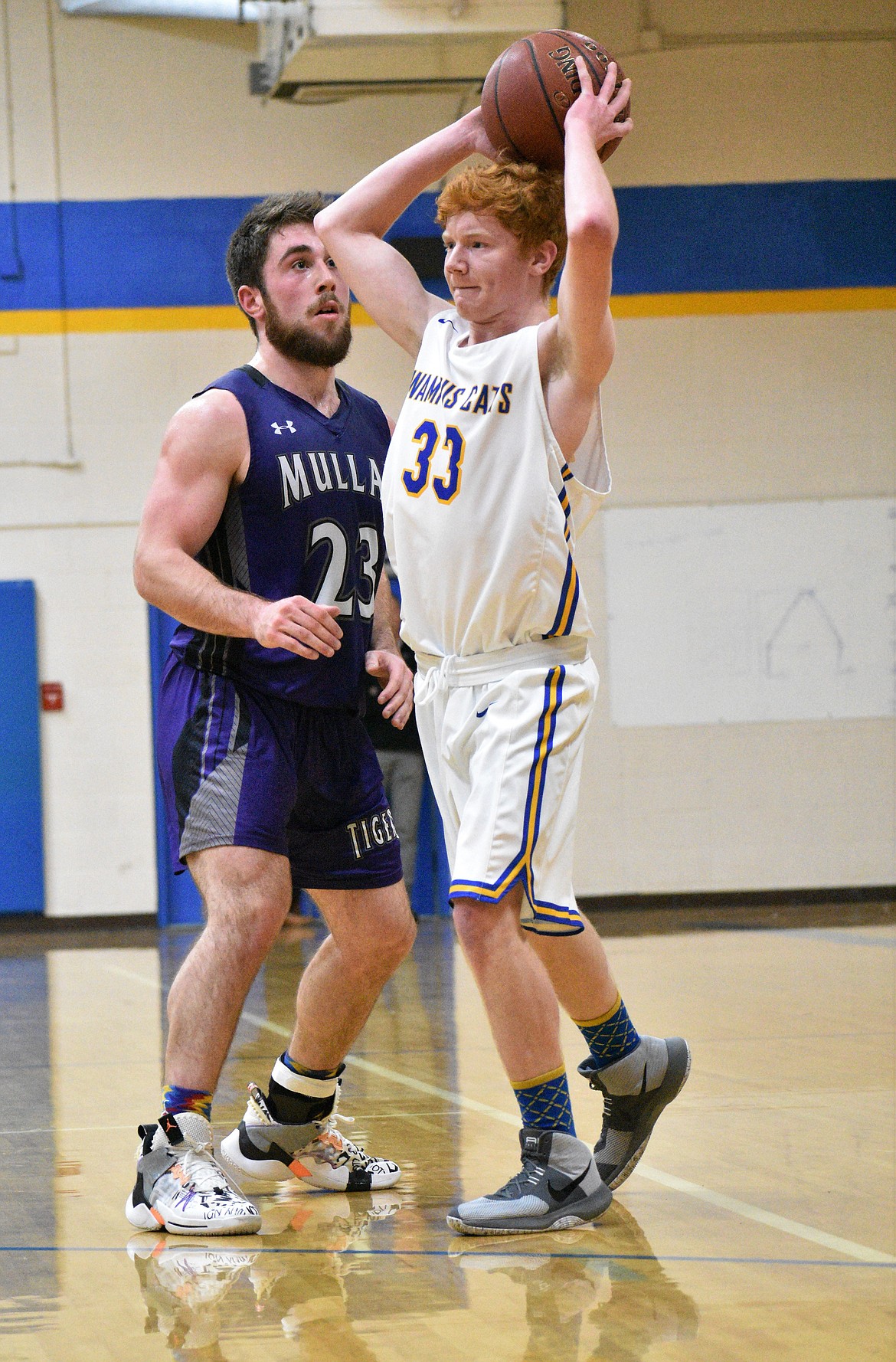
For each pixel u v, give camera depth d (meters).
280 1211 6.41
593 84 6.07
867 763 26.33
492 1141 7.66
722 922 22.75
